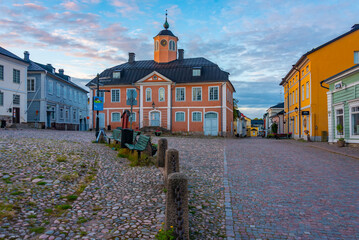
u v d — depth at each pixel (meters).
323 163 10.95
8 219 4.23
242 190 6.73
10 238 3.69
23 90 32.47
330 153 14.63
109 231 4.11
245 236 4.16
